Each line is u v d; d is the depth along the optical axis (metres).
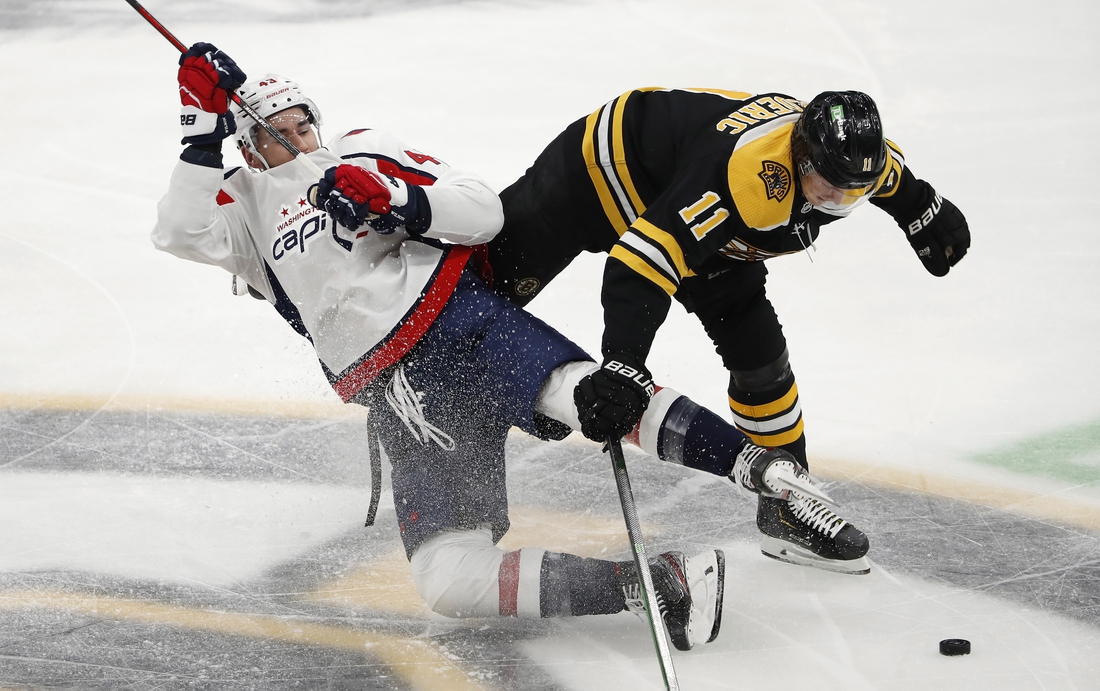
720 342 11.91
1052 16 28.11
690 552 12.16
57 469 13.62
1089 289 17.94
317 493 13.28
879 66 26.09
